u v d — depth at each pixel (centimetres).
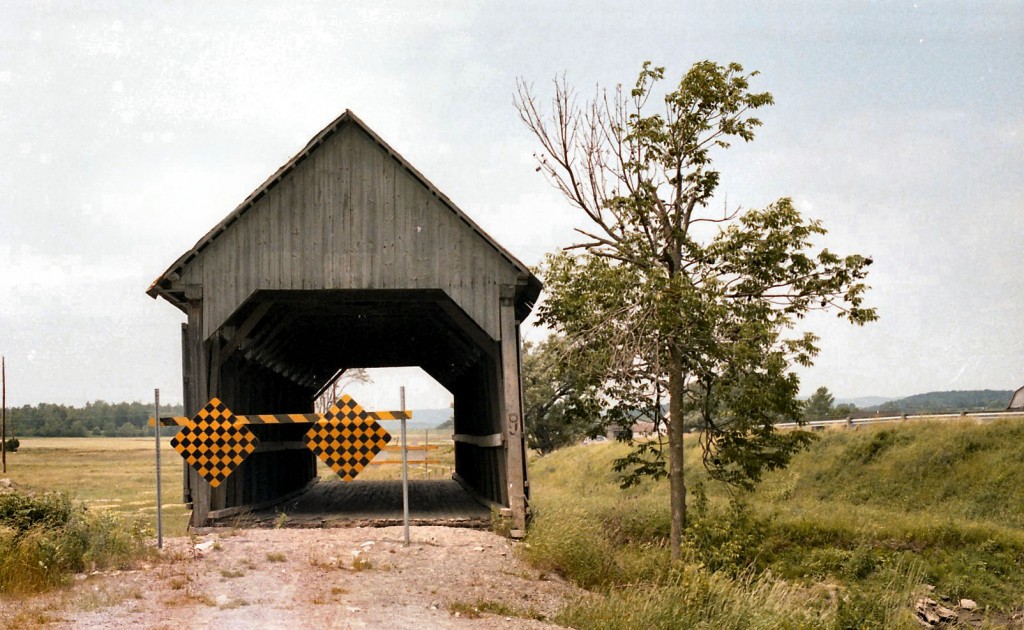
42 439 14000
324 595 873
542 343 5397
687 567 1106
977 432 2695
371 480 3059
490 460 1712
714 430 1627
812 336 1540
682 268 1570
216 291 1408
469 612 859
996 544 1898
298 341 2033
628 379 1552
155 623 717
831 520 2092
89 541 1016
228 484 1468
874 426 3084
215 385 1423
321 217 1443
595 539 1334
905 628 1135
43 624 698
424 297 1528
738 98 1548
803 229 1523
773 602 1079
